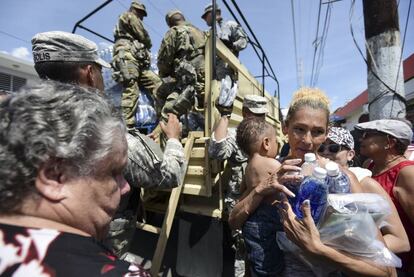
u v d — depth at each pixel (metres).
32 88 0.76
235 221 1.63
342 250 1.20
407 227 1.91
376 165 2.24
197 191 2.68
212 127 2.77
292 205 1.33
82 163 0.73
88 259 0.67
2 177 0.66
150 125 3.95
